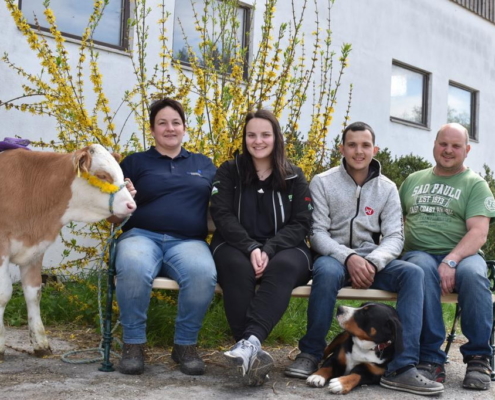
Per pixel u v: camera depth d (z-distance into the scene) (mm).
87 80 7113
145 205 4258
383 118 10867
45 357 4180
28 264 4199
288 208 4172
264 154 4102
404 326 3879
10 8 5219
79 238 6891
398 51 11195
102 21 7422
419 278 3953
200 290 3822
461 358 4887
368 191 4316
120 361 3861
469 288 3979
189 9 8117
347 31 10070
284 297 3783
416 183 4633
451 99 12961
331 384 3639
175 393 3486
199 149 5316
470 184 4383
